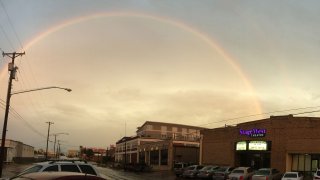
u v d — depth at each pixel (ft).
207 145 211.20
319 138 155.94
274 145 167.63
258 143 174.81
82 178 21.63
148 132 414.82
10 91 124.06
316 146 156.04
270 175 134.21
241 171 143.02
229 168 157.99
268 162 174.60
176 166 200.03
